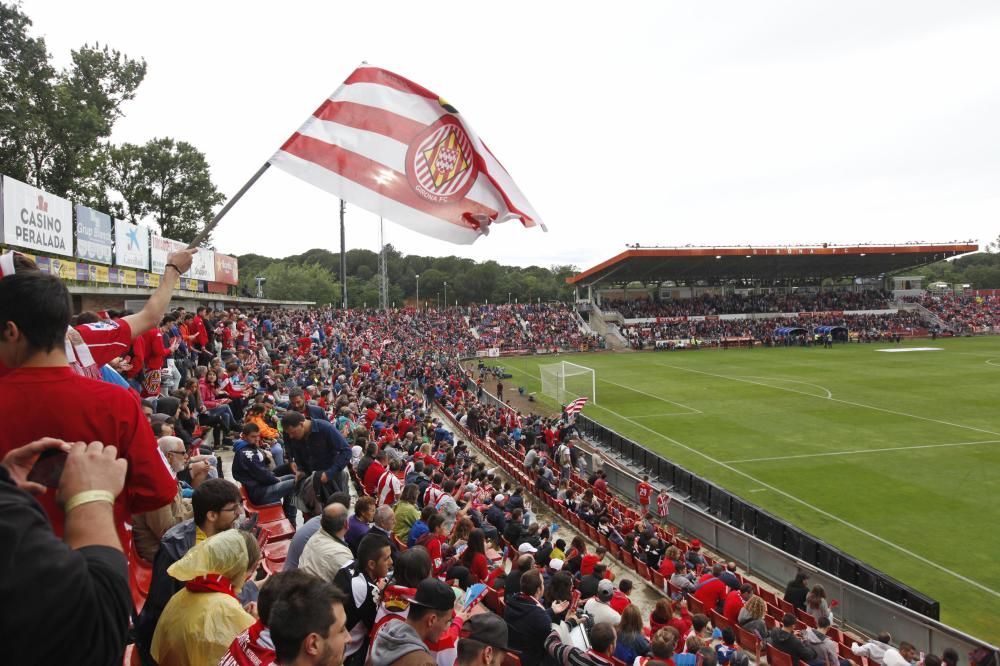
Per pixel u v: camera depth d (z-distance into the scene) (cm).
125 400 245
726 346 8088
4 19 3825
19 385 225
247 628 369
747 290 9962
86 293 2266
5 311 224
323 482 794
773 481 2483
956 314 9438
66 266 2081
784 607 1366
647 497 2114
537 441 2659
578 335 8838
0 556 152
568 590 755
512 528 1266
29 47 3903
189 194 6119
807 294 9812
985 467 2595
